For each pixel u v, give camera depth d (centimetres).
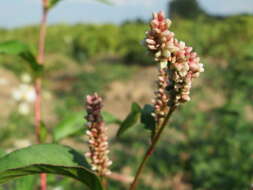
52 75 1900
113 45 2553
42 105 1307
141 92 1471
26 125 963
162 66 135
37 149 160
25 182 234
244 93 860
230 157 721
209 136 782
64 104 1289
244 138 734
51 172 159
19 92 927
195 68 139
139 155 809
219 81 1134
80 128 280
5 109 1162
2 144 865
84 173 159
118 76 1653
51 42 2612
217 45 1727
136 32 2538
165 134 858
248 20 1973
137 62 1992
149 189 706
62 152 165
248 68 886
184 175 752
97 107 175
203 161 736
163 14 135
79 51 2475
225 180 684
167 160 774
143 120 184
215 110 840
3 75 1656
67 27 3419
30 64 301
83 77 1627
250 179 674
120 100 1445
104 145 174
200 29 1303
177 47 136
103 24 3266
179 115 858
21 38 3041
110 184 683
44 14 332
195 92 1065
